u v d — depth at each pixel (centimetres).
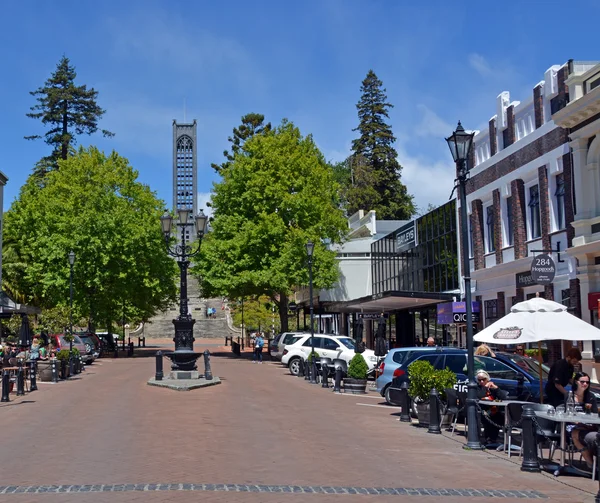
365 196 8325
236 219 4806
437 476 1059
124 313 5494
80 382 2853
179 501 848
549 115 2672
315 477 1020
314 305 5500
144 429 1478
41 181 7175
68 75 7800
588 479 1062
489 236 3244
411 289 4372
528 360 1739
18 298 5319
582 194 2400
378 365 2442
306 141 5184
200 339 8962
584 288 2367
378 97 8906
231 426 1533
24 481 962
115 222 4941
